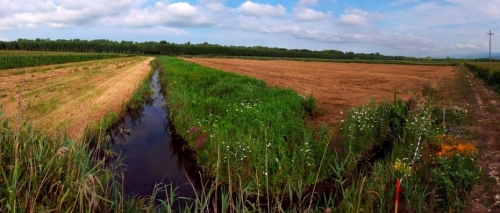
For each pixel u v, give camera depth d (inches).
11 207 154.3
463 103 649.0
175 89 665.0
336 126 437.1
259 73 1536.7
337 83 1117.7
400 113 430.3
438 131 383.9
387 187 231.0
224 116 424.2
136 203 211.2
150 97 722.8
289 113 430.0
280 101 489.1
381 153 353.1
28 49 4958.2
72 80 944.3
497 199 222.7
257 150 288.4
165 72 1186.6
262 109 439.5
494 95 781.3
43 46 5078.7
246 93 569.6
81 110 506.3
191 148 351.6
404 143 334.0
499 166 285.3
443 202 214.5
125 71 1391.5
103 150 332.5
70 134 364.2
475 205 217.2
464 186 223.1
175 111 492.4
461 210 210.7
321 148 289.9
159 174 296.4
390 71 1919.3
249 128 348.8
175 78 869.8
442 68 2368.4
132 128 456.4
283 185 258.4
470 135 391.2
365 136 350.9
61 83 853.2
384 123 398.3
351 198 219.5
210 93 599.5
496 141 365.1
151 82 1063.0
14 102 544.7
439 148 331.3
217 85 636.7
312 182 265.4
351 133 326.0
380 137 377.7
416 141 343.3
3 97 596.7
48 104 544.1
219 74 884.0
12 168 174.9
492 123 457.4
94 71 1327.5
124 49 5388.8
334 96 768.9
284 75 1451.8
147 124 482.0
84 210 174.7
